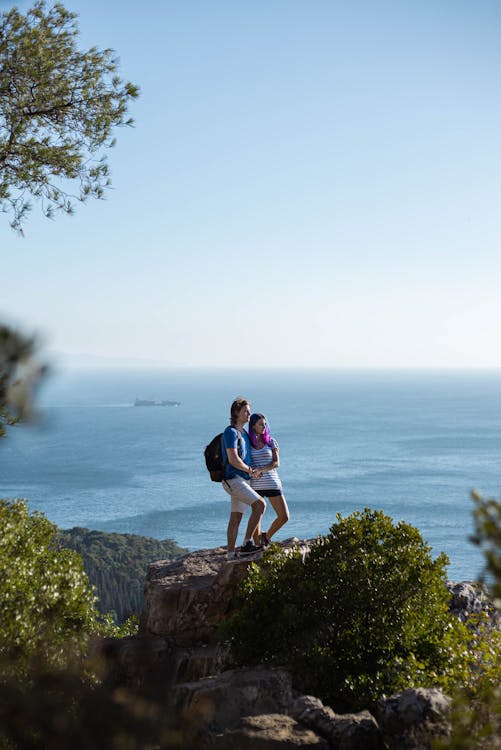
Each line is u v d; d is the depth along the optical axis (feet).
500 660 23.00
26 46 33.42
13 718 10.67
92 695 11.28
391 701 19.71
